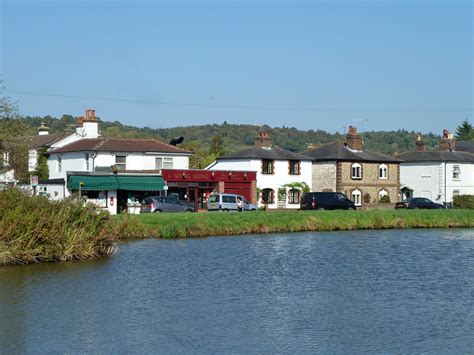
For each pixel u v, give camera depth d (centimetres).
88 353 1986
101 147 7294
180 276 3306
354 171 8688
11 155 6594
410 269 3622
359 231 6191
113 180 6688
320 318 2434
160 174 7169
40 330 2233
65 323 2323
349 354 1998
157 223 5331
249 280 3222
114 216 5325
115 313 2477
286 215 6159
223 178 7675
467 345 2097
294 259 3991
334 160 8556
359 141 9000
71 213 3859
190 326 2302
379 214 6681
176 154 7700
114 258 3894
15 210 3616
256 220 5856
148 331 2233
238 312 2514
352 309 2586
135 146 7575
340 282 3188
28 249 3600
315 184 8769
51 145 8556
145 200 6506
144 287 2995
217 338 2155
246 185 7925
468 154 10038
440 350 2041
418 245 4862
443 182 9512
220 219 5662
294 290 2969
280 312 2525
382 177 8950
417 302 2722
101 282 3089
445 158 9531
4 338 2136
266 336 2184
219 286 3050
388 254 4284
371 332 2245
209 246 4612
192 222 5438
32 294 2797
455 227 6825
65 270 3409
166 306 2605
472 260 4009
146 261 3794
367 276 3372
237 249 4462
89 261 3741
